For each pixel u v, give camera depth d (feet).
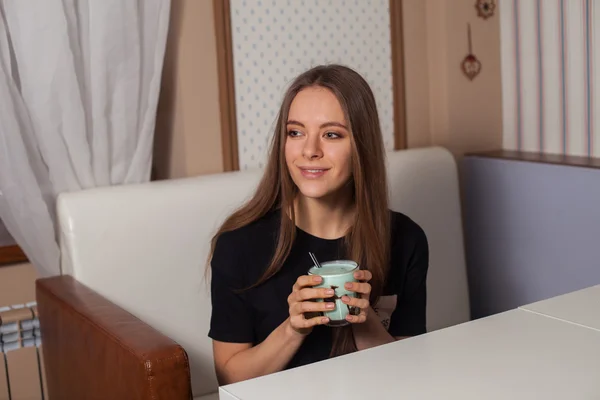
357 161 4.87
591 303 4.35
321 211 5.14
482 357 3.63
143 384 4.45
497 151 8.87
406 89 8.71
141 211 6.64
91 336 5.16
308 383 3.43
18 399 7.30
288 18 7.97
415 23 8.69
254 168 7.94
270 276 5.10
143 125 7.14
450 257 8.14
